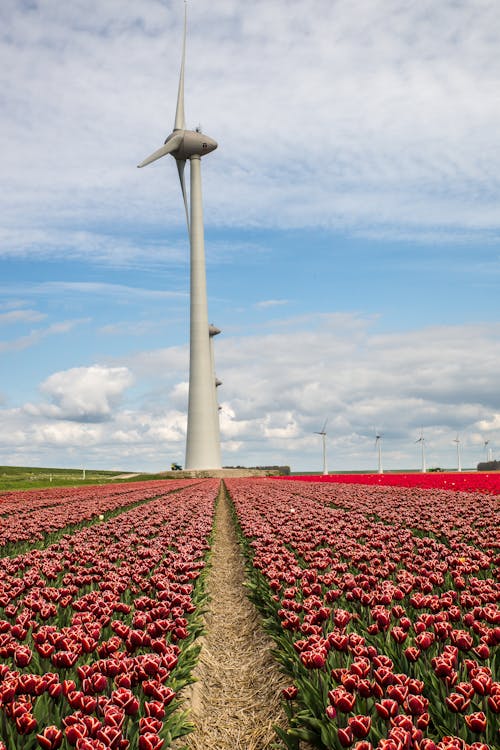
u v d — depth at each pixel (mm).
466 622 8500
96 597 10945
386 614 8625
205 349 112688
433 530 18797
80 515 28844
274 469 162125
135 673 7168
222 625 14242
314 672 7750
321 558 14867
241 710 9469
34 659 8289
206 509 31812
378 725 6336
